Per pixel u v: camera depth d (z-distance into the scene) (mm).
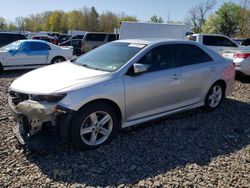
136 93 4660
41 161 3979
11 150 4246
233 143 4699
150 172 3760
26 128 4168
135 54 4863
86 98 4086
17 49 12344
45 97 3980
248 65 10008
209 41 14633
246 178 3682
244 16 50625
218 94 6305
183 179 3619
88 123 4266
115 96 4395
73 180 3566
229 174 3760
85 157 4102
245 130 5266
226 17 52500
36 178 3590
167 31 21625
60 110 3943
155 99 4977
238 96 7820
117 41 5648
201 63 5812
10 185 3445
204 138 4848
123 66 4637
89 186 3449
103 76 4422
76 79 4289
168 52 5297
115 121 4527
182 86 5379
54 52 13258
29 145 4145
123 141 4621
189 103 5664
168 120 5598
